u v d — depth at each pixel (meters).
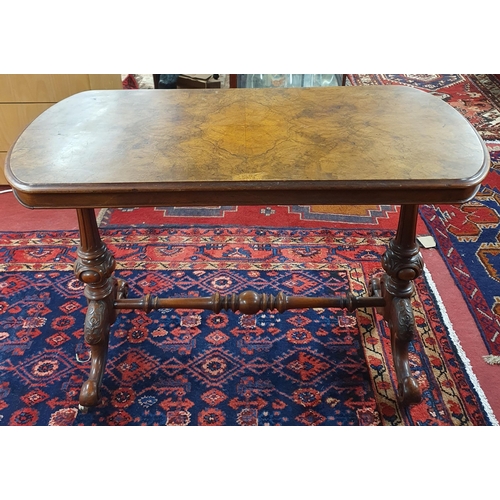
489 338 1.95
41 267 2.30
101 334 1.72
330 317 2.06
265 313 2.08
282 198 1.29
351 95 1.73
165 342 1.95
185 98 1.72
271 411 1.71
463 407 1.70
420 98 1.69
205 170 1.30
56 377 1.82
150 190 1.26
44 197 1.28
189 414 1.70
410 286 1.78
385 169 1.30
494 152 3.16
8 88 2.60
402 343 1.76
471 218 2.64
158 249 2.41
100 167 1.32
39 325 2.01
